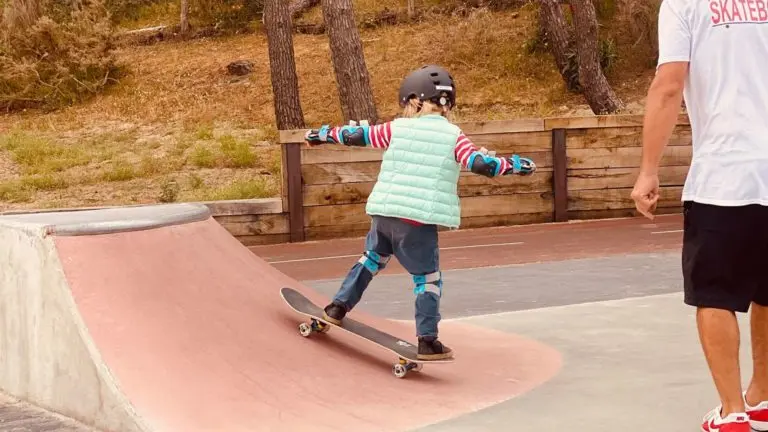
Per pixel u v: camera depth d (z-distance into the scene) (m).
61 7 27.77
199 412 3.67
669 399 4.09
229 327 4.31
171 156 20.53
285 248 12.88
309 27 27.83
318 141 4.54
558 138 14.14
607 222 13.95
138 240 4.39
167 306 4.19
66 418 3.93
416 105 4.42
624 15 25.38
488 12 26.91
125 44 28.36
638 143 14.35
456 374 4.61
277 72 20.84
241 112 23.72
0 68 25.83
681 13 3.32
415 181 4.29
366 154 13.67
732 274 3.28
